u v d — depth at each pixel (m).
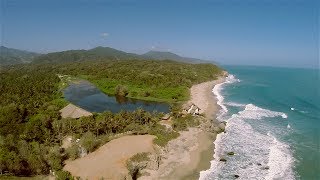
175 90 146.00
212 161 62.34
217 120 95.25
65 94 145.88
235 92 158.00
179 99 131.62
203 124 84.88
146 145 65.06
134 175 54.75
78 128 73.00
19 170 52.31
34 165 53.34
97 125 73.75
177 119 87.81
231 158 63.97
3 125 79.88
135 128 76.69
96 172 53.84
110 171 53.97
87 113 88.25
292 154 65.81
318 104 124.25
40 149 60.03
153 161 58.19
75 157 59.66
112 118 81.62
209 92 153.50
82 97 139.75
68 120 77.19
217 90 163.25
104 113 88.19
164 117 92.12
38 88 142.12
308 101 131.50
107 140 68.06
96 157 59.72
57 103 110.88
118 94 145.62
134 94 140.75
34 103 108.69
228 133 81.00
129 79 176.62
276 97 142.75
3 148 56.97
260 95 148.75
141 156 59.38
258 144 72.44
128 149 62.75
